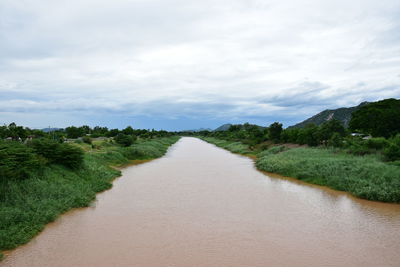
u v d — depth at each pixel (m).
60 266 8.87
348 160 22.72
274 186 20.22
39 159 17.42
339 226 12.18
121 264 8.99
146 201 16.33
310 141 35.88
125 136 45.22
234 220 13.04
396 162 20.14
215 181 22.25
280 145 43.03
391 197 15.62
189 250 9.97
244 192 18.42
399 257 9.35
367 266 8.79
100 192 18.55
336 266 8.80
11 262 9.11
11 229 10.82
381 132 34.25
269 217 13.42
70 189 16.31
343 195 17.38
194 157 41.56
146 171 27.62
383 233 11.37
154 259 9.32
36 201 13.73
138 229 11.98
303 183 21.20
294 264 8.95
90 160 25.91
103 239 10.93
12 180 14.09
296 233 11.44
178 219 13.22
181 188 19.72
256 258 9.35
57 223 12.66
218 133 100.38
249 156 42.31
